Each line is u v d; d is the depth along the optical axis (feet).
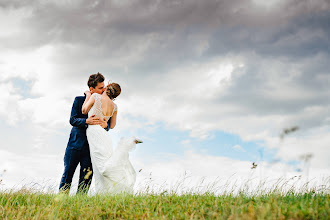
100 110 20.63
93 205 16.08
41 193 18.33
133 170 20.21
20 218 14.24
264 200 14.73
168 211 14.56
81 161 21.01
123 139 19.95
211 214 13.20
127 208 15.17
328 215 11.78
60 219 14.05
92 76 21.77
